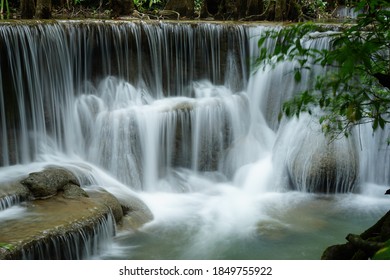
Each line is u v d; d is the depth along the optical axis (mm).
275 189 9164
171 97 10992
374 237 3379
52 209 6656
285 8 14477
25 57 8820
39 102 9102
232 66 11367
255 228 7477
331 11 17109
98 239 6508
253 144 10289
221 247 6828
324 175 8734
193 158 10000
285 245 6895
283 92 10359
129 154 9297
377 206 8359
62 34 9406
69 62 9586
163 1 16469
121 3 13109
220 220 7824
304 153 8992
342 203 8453
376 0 2219
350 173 8750
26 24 8875
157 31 10672
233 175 9914
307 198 8719
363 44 2252
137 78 10570
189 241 7012
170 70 10969
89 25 9820
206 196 9078
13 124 8711
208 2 15023
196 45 11078
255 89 10969
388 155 9125
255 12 14648
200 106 10086
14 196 6816
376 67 2582
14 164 8641
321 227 7523
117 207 7270
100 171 9070
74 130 9602
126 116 9438
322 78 2822
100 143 9383
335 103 2994
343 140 8906
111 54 10227
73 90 9727
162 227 7484
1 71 8508
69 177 7602
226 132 10344
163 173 9703
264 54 2791
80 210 6637
